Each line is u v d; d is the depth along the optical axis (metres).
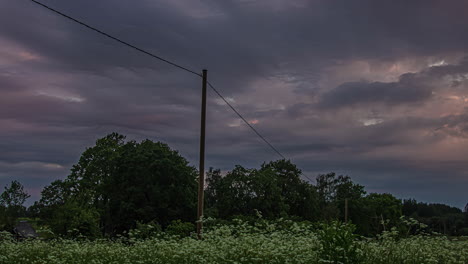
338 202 83.19
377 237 14.91
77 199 50.06
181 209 50.12
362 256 12.29
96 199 55.78
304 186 68.75
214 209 52.50
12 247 14.34
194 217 50.59
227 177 61.06
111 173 54.84
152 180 50.91
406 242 13.94
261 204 56.91
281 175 69.81
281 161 70.88
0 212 49.78
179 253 12.55
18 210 52.16
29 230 48.28
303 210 68.56
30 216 53.31
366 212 78.44
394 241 13.94
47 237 19.48
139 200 49.91
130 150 54.81
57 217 42.09
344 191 105.00
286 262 11.82
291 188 68.00
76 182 57.31
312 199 68.94
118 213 49.59
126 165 51.59
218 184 62.25
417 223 14.93
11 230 45.97
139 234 16.59
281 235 14.28
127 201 49.94
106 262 12.77
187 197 50.69
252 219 36.78
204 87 21.70
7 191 52.22
